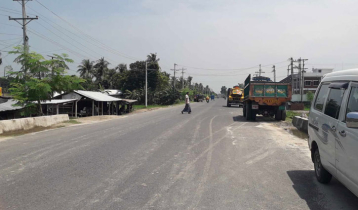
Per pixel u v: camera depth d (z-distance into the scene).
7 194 5.16
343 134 4.48
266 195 5.17
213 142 10.60
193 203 4.77
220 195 5.15
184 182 5.86
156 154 8.47
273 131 14.13
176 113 28.03
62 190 5.36
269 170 6.82
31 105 19.89
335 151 4.82
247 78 21.00
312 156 6.37
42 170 6.71
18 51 19.64
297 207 4.64
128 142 10.55
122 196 5.06
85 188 5.47
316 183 5.86
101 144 10.13
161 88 69.00
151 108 46.12
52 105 28.44
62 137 12.08
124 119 22.23
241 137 11.90
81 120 22.08
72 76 22.17
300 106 37.59
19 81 20.27
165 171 6.65
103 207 4.58
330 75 5.91
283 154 8.63
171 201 4.85
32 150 9.19
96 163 7.37
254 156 8.32
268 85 19.38
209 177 6.21
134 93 61.09
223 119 20.75
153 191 5.32
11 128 14.28
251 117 19.84
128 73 67.50
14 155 8.44
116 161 7.59
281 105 19.44
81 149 9.23
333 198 5.04
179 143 10.35
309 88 68.44
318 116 5.87
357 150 4.00
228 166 7.14
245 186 5.65
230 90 43.72
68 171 6.62
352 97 4.53
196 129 14.48
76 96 29.94
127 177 6.17
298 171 6.75
